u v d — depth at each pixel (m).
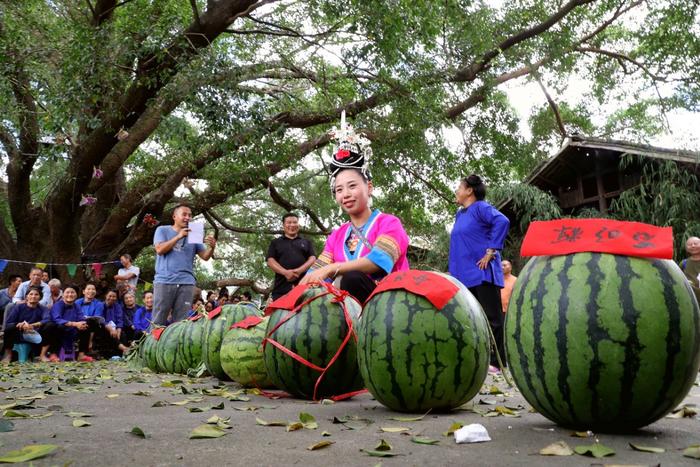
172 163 17.72
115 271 16.12
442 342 3.13
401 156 15.56
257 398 4.13
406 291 3.25
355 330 3.87
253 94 13.59
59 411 3.56
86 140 13.54
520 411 3.41
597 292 2.34
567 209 16.12
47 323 10.75
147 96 12.48
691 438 2.44
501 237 6.22
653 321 2.28
